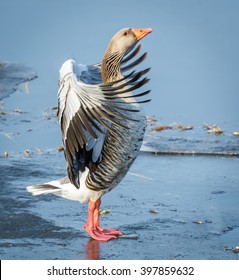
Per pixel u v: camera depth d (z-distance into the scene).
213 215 12.15
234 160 15.12
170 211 12.31
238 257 10.55
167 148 15.64
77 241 11.09
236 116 18.00
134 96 10.37
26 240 11.07
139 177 14.04
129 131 10.90
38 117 17.69
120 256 10.57
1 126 16.98
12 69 20.77
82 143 10.43
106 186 11.21
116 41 11.32
